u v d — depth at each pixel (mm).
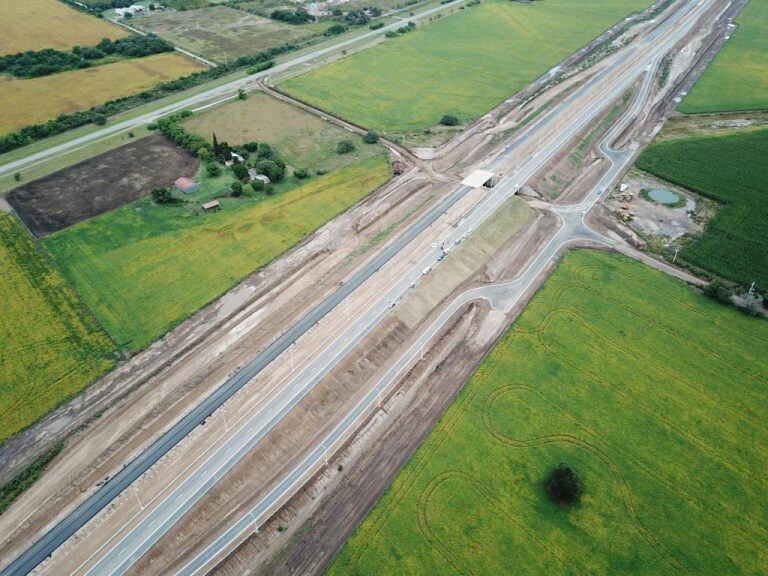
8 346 89812
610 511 68250
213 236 114188
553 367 86312
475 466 73188
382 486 71312
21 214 121375
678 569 62938
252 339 89688
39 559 62781
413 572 62812
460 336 92188
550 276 104188
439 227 114562
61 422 78188
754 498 69312
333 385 82062
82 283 102250
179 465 71438
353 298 96625
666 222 119125
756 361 87062
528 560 63844
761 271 104312
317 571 63125
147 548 63594
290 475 72000
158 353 88625
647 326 93438
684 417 78938
